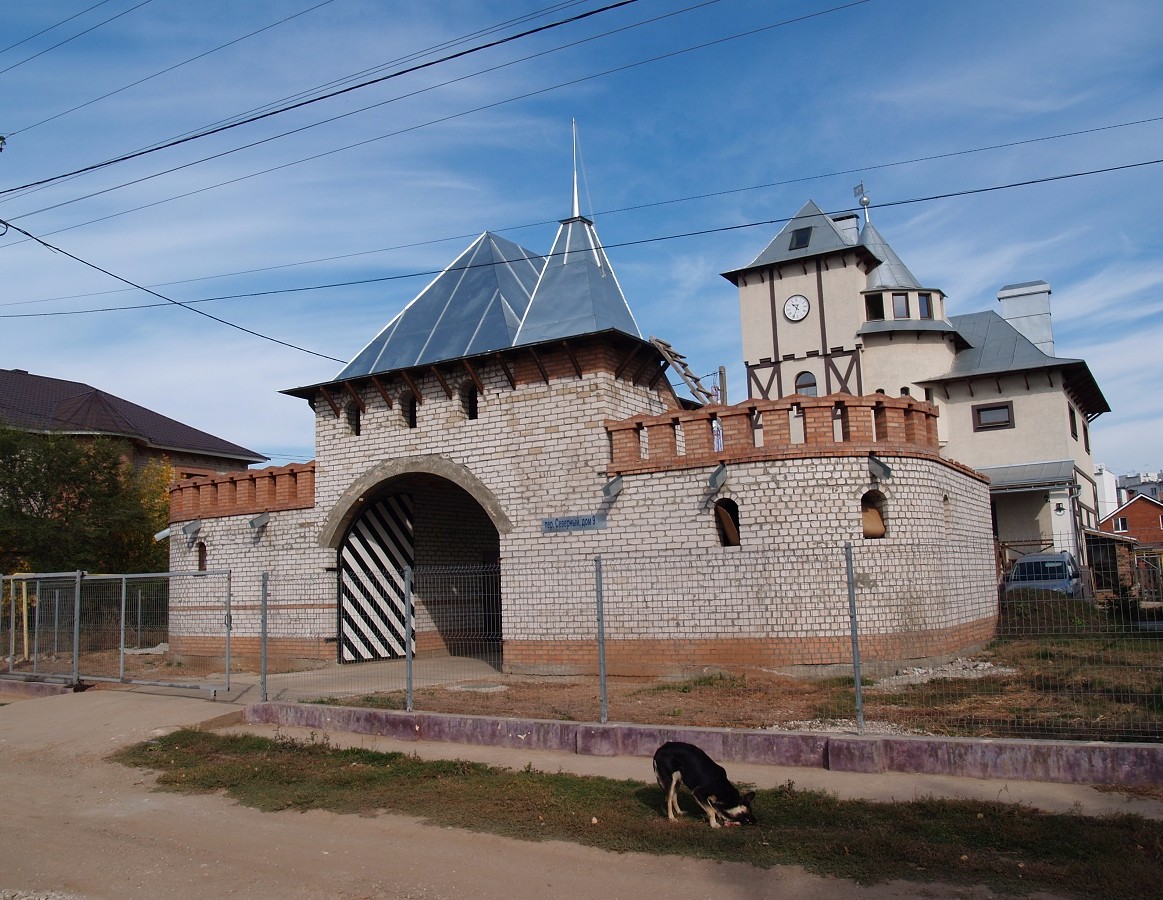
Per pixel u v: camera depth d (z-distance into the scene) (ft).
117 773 37.24
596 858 24.52
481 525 77.36
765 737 32.83
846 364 115.34
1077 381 114.83
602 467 56.13
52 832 28.86
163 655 77.66
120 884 23.71
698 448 53.01
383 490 67.05
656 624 53.11
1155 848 22.97
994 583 67.21
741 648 50.75
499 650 71.67
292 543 69.31
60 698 52.39
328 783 33.50
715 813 26.32
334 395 67.31
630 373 60.34
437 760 35.42
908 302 116.26
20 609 70.13
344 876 23.80
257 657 70.08
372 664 66.74
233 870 24.52
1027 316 127.34
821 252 116.67
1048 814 25.76
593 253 62.80
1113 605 37.47
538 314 60.39
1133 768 28.37
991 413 112.57
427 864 24.57
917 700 41.29
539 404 58.80
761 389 119.44
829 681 48.03
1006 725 34.63
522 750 36.94
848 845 23.86
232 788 33.58
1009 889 21.26
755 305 121.39
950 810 26.27
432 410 63.21
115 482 101.24
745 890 21.85
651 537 53.83
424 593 71.41
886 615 49.65
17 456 96.17
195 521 75.20
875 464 50.37
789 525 50.42
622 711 41.60
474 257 69.05
